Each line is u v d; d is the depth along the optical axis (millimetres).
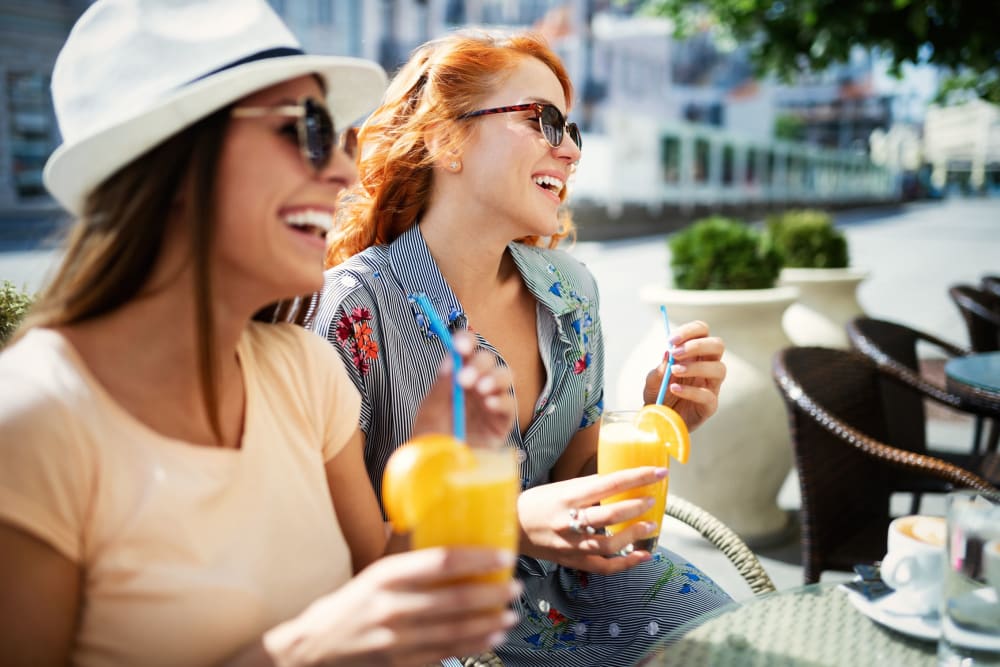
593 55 36125
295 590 1137
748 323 3582
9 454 927
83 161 1003
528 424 1877
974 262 15734
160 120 976
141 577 997
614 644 1734
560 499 1354
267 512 1126
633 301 10281
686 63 48438
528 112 1704
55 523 945
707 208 31344
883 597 1341
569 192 2172
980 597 1099
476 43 1754
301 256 1077
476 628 851
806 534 2352
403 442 1752
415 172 1839
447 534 928
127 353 1059
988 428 4941
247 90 1003
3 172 18094
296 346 1319
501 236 1779
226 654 1033
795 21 5477
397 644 838
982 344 4504
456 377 1019
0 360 1007
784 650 1229
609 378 6078
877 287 12086
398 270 1771
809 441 2365
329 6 23719
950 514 1122
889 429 3123
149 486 1011
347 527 1386
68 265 1044
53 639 955
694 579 1863
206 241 1004
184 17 1028
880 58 5219
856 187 52688
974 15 4824
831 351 2760
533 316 1922
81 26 1023
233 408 1175
